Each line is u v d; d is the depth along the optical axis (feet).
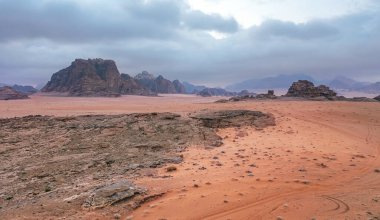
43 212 67.82
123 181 81.30
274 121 177.78
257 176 91.25
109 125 162.81
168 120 167.43
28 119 197.16
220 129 158.10
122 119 173.99
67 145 139.23
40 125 179.01
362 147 136.87
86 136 150.20
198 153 118.32
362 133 165.78
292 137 148.77
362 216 65.41
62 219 64.95
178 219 65.82
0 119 200.13
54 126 174.29
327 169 100.58
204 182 85.15
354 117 204.44
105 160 113.29
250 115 176.76
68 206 70.18
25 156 128.26
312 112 214.07
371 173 97.91
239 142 137.28
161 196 76.64
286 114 205.05
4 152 135.23
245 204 72.28
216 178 88.84
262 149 125.18
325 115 206.80
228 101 339.57
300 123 180.04
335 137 153.69
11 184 96.78
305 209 69.51
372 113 216.95
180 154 116.26
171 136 142.72
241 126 164.25
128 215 68.03
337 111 219.61
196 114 179.63
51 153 129.59
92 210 68.54
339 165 105.81
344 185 86.02
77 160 116.98
